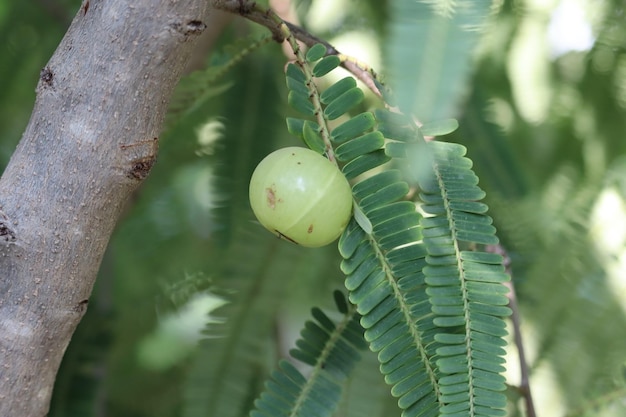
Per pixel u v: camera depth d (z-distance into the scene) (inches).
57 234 22.3
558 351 28.2
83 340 26.9
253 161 26.8
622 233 28.5
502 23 28.8
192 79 26.3
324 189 22.4
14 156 22.5
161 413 32.1
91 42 22.1
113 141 22.2
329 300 28.2
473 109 26.6
